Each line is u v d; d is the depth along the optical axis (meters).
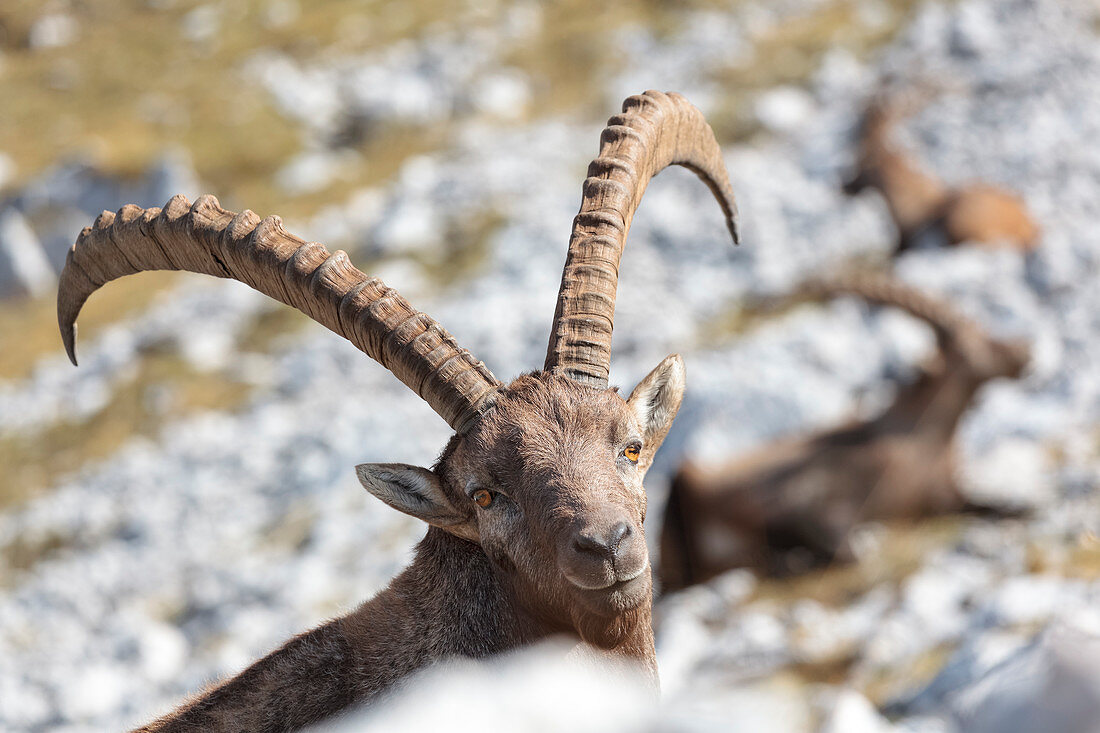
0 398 53.00
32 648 35.09
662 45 71.69
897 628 22.94
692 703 10.38
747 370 40.88
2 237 61.53
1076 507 29.38
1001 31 66.31
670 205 55.12
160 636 33.62
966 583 25.45
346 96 70.69
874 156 53.31
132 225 13.47
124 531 41.38
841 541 31.59
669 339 45.31
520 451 11.84
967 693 8.30
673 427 38.25
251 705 12.81
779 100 63.16
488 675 11.59
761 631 25.30
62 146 66.81
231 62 73.88
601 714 9.61
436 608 12.71
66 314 14.52
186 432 46.69
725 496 32.75
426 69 71.75
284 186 63.97
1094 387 37.22
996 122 57.97
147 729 13.52
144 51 76.50
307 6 80.62
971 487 32.25
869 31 69.25
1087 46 63.84
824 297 46.50
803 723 13.28
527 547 11.82
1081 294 43.72
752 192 55.25
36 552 41.50
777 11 74.12
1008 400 37.88
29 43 79.62
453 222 57.00
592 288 12.92
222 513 40.94
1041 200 52.09
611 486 11.54
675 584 33.28
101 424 48.78
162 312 56.97
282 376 49.34
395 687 12.27
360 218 60.22
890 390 39.88
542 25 76.81
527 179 59.66
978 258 47.12
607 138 14.20
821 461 32.88
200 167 64.69
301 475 41.50
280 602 33.97
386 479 12.71
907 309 34.00
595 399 12.22
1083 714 6.46
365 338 12.59
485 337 46.84
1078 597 21.00
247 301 56.06
